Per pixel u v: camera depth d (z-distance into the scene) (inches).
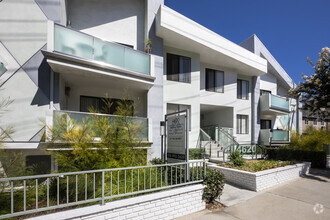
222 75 507.8
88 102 328.5
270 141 539.5
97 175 174.7
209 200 185.5
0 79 229.8
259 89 588.4
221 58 458.9
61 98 272.1
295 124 757.9
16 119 232.1
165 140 228.7
